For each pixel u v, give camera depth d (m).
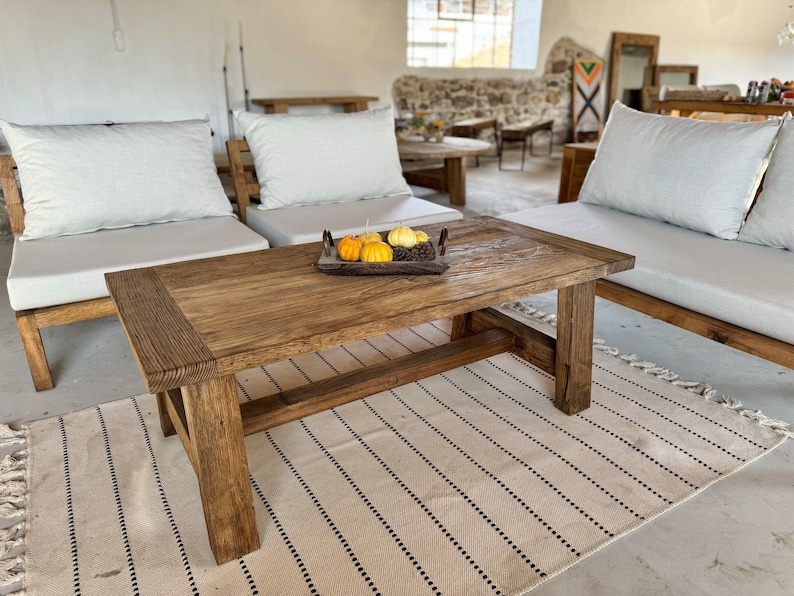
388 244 1.73
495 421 1.84
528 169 6.50
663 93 5.29
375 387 1.70
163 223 2.60
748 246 2.21
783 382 2.06
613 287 2.15
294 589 1.25
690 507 1.48
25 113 4.62
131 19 4.82
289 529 1.42
